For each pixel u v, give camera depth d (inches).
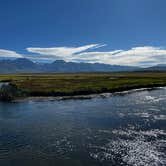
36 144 1018.1
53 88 3078.2
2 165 821.2
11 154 912.9
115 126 1291.8
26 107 1999.3
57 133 1175.6
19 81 4650.6
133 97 2588.6
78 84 3666.3
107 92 3058.6
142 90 3361.2
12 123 1395.2
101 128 1255.5
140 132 1164.5
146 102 2183.8
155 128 1230.9
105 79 5044.3
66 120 1459.2
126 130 1206.3
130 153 901.2
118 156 876.6
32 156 890.1
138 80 4589.1
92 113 1669.5
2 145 1008.2
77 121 1428.4
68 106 2018.9
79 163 826.8
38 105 2108.8
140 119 1444.4
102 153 908.0
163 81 4429.1
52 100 2421.3
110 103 2148.1
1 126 1322.6
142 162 824.3
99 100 2372.0
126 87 3388.3
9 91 2549.2
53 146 991.6
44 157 880.9
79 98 2539.4
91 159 855.7
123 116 1541.6
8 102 2316.7
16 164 828.0
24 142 1044.5
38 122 1416.1
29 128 1274.6
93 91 2945.4
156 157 860.6
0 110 1852.9
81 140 1063.0
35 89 2957.7
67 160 851.4
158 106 1936.5
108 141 1040.8
